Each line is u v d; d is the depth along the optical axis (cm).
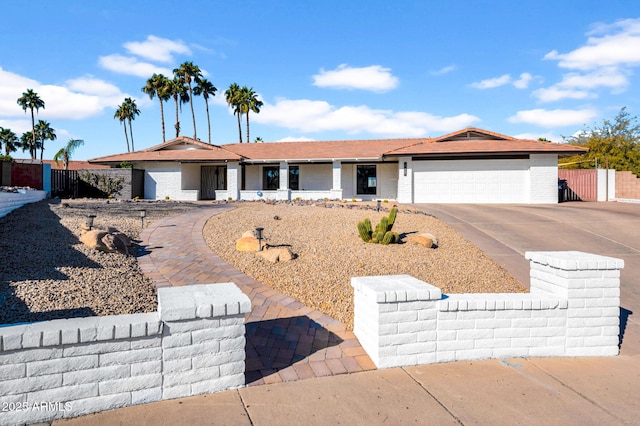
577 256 503
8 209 1115
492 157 1994
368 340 443
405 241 948
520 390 375
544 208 1655
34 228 887
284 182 2323
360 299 472
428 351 432
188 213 1311
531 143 2031
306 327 504
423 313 431
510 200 1984
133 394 329
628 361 452
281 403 343
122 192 2272
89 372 314
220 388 359
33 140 6072
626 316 575
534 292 528
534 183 1945
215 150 2441
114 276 613
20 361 295
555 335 461
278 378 388
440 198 2041
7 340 289
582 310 467
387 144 2502
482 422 319
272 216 1287
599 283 471
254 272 694
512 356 454
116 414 316
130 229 982
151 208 1469
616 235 1066
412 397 358
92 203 1642
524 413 333
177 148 2522
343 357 435
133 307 510
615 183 2145
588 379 402
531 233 1096
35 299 488
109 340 320
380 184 2370
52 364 304
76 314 464
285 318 527
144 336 331
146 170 2398
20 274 567
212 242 886
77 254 695
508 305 450
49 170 1980
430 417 325
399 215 1341
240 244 834
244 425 308
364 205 1786
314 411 331
